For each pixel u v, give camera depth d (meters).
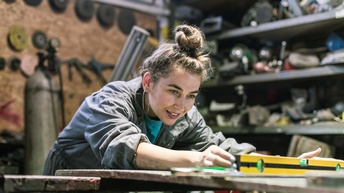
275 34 3.43
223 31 3.55
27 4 3.39
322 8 2.98
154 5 4.14
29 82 2.93
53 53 3.15
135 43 2.85
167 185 1.33
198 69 1.42
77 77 3.62
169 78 1.41
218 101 4.03
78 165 1.70
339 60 2.85
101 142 1.38
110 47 3.84
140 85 1.61
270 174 1.07
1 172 2.86
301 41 3.53
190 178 0.95
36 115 2.87
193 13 4.18
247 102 3.88
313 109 3.32
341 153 3.18
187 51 1.46
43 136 2.85
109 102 1.51
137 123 1.62
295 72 3.13
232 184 0.89
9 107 3.25
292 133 3.08
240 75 3.46
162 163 1.18
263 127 3.22
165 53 1.44
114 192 1.25
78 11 3.65
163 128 1.73
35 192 1.12
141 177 1.07
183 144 1.92
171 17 4.08
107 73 3.81
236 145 1.80
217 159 1.05
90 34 3.73
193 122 1.85
